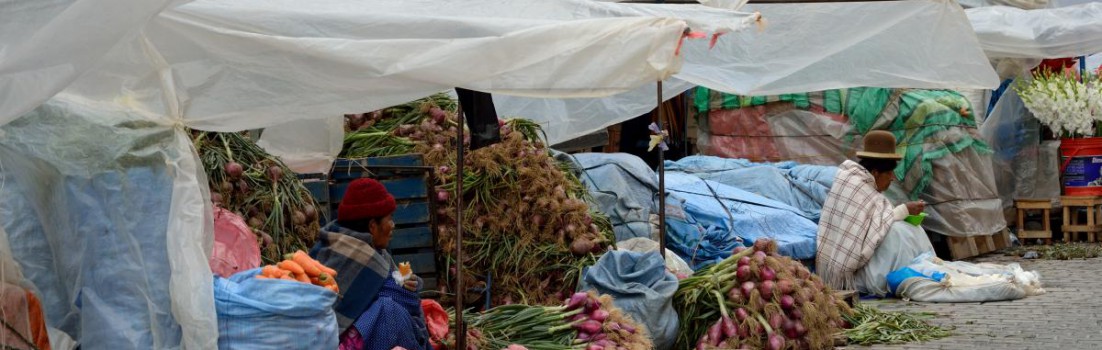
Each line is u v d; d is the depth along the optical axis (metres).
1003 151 15.27
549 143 9.95
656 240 10.65
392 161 8.31
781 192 12.70
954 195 13.59
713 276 8.07
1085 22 12.38
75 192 4.99
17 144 4.95
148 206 5.03
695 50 8.55
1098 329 8.93
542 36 5.44
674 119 15.36
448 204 8.77
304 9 5.42
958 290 10.51
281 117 5.31
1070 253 13.48
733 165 13.25
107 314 4.96
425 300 6.76
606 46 5.52
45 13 4.32
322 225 8.04
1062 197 14.74
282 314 5.11
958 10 8.34
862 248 10.98
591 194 10.63
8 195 4.96
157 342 4.97
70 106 5.03
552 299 8.41
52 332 4.97
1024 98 14.68
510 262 8.66
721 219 11.25
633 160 11.21
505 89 5.46
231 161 6.93
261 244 6.70
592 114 9.88
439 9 6.07
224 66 5.13
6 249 4.81
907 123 13.77
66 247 4.99
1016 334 8.85
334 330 5.28
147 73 5.01
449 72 5.32
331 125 8.05
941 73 8.66
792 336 7.81
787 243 11.14
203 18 5.05
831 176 12.89
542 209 8.70
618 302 7.81
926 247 11.27
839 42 8.50
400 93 5.45
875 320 9.14
